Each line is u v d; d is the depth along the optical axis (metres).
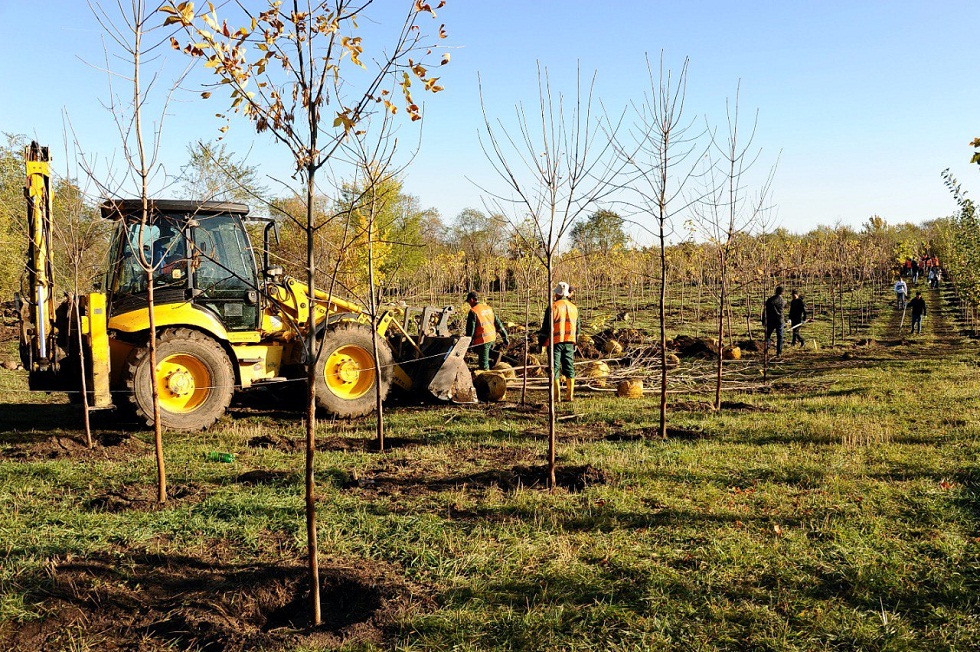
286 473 6.81
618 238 35.22
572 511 5.63
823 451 7.48
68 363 8.93
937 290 38.44
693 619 3.89
